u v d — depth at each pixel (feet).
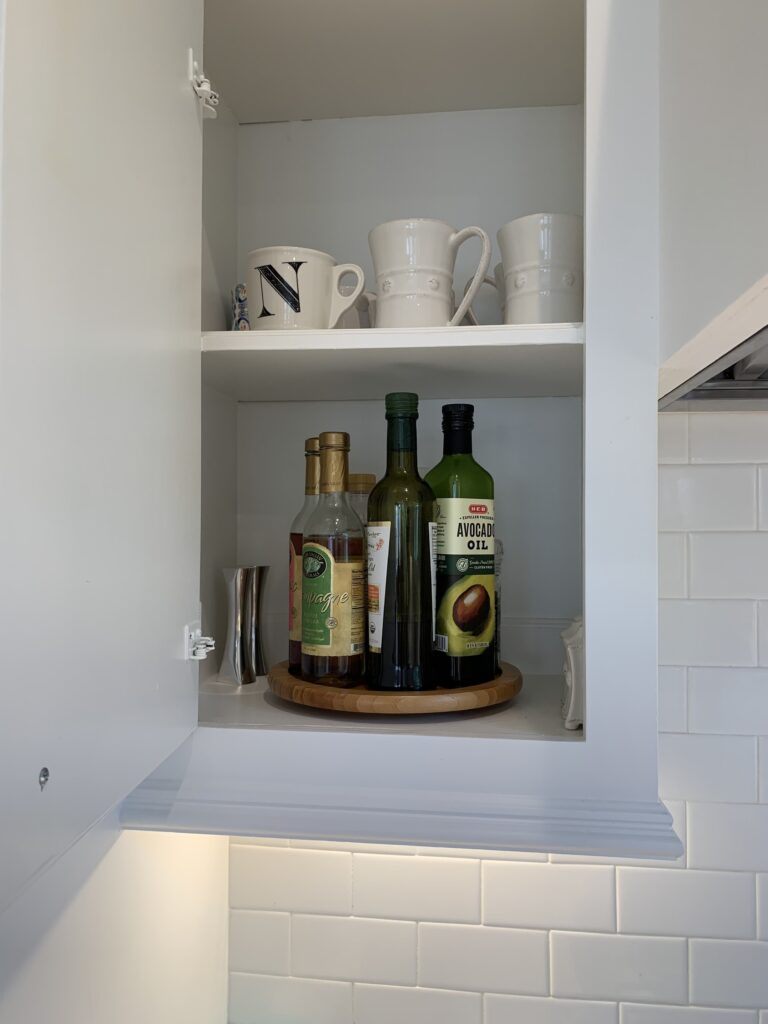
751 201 1.55
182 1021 3.09
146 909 2.77
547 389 3.22
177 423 2.11
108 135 1.64
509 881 3.55
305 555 2.68
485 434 3.47
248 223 3.56
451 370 2.80
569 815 2.27
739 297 1.62
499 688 2.56
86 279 1.53
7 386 1.23
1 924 1.92
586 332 2.31
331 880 3.62
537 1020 3.53
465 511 2.64
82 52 1.51
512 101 3.42
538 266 2.59
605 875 3.52
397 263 2.62
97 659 1.59
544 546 3.43
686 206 2.02
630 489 2.29
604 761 2.28
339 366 2.72
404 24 2.87
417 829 2.31
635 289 2.29
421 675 2.54
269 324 2.71
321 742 2.37
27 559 1.30
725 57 1.72
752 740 3.50
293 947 3.63
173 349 2.08
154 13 1.92
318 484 2.96
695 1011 3.48
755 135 1.53
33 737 1.32
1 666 1.22
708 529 3.53
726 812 3.50
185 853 3.14
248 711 2.62
